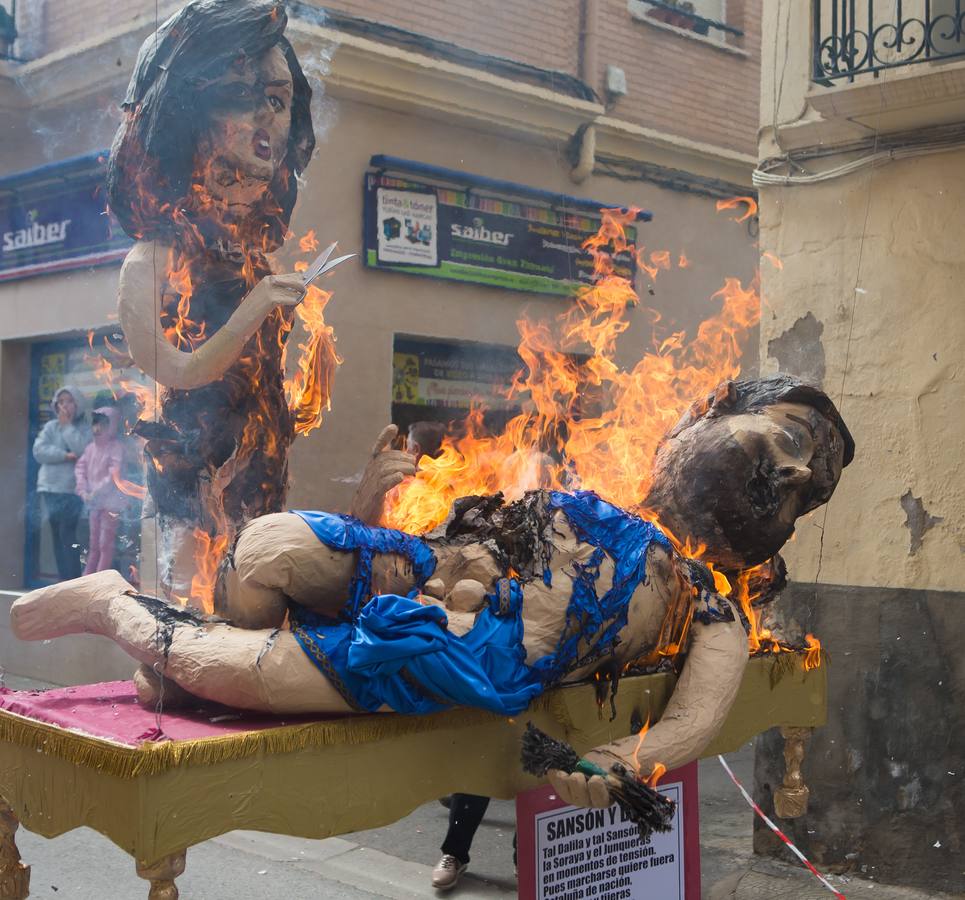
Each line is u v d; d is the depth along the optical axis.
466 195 7.93
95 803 1.99
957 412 4.47
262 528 2.34
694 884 2.82
